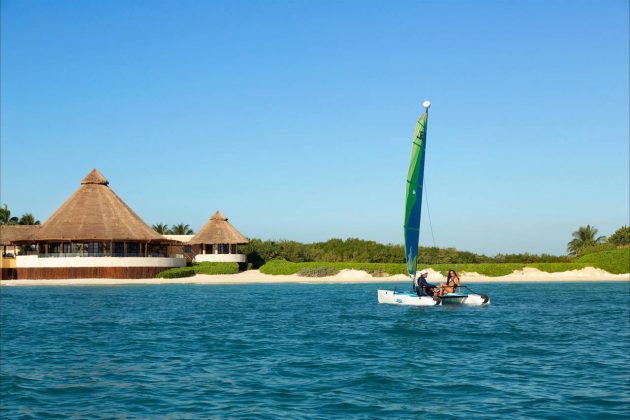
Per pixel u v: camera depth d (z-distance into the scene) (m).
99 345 22.25
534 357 19.31
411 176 35.41
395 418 12.33
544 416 12.42
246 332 25.78
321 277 74.50
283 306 39.06
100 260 68.38
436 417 12.38
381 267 75.81
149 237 72.19
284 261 79.00
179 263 75.12
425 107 35.12
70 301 43.47
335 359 18.94
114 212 73.50
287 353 20.12
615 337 24.20
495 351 20.55
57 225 71.19
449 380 15.77
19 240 71.38
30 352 20.70
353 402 13.55
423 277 38.59
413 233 36.41
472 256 89.06
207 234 82.88
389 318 31.42
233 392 14.52
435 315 33.09
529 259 89.12
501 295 50.84
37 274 68.69
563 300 44.84
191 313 34.47
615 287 63.56
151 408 13.19
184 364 18.22
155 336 24.66
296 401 13.66
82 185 75.50
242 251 86.25
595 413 12.62
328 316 32.47
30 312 35.22
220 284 68.94
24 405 13.52
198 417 12.46
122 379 16.08
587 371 16.97
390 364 18.05
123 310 36.44
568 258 90.00
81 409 13.17
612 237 122.12
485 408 13.05
